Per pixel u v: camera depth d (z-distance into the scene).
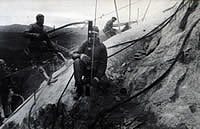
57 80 7.73
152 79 6.55
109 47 7.66
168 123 5.75
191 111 5.67
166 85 6.27
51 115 7.13
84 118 6.71
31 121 7.45
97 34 7.07
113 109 6.55
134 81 6.74
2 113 8.30
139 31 7.59
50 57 7.83
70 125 6.81
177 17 6.98
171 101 6.01
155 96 6.28
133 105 6.46
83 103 6.81
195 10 6.62
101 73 6.93
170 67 6.41
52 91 7.57
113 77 7.01
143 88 6.56
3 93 8.34
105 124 6.45
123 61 7.23
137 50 7.25
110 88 6.86
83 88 6.86
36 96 7.84
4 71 8.21
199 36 6.23
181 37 6.54
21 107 8.08
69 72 7.65
